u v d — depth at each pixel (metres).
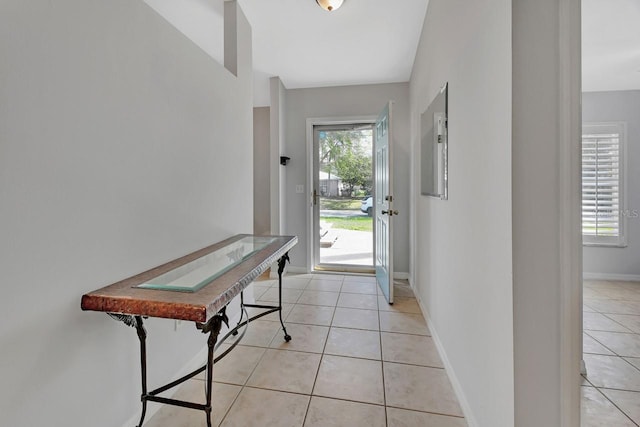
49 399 1.02
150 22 1.45
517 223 1.05
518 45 1.03
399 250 3.77
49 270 1.01
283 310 2.79
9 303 0.91
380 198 3.42
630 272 3.56
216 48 2.87
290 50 2.97
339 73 3.49
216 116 2.05
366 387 1.73
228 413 1.53
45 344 1.00
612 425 1.45
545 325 1.05
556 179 1.03
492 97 1.20
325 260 4.20
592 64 2.83
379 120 3.46
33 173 0.96
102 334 1.22
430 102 2.32
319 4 2.28
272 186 3.78
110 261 1.24
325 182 4.13
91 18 1.14
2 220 0.88
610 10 2.01
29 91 0.94
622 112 3.50
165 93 1.55
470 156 1.45
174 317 1.05
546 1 1.02
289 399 1.63
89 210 1.15
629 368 1.88
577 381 1.04
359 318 2.62
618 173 3.53
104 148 1.21
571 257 1.03
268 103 4.46
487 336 1.27
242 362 1.97
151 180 1.47
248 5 2.31
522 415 1.06
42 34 0.97
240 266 1.53
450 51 1.77
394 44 2.86
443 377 1.82
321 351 2.10
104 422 1.24
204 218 1.92
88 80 1.13
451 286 1.79
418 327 2.45
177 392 1.67
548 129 1.03
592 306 2.83
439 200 2.07
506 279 1.10
